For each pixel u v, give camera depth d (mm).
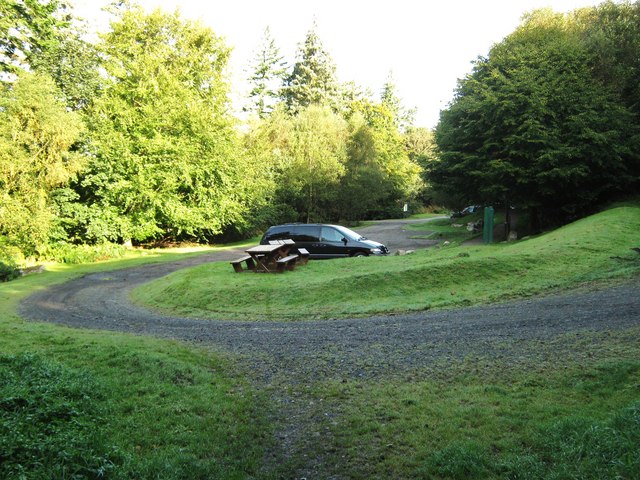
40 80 23125
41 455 3541
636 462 3342
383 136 62500
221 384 6191
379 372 6418
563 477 3416
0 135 21531
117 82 30406
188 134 31500
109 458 3838
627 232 16406
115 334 9367
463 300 10938
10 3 26188
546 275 12297
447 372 6176
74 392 5254
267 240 19672
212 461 4086
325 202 44812
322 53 69312
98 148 27047
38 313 12406
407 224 44344
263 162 39094
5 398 4539
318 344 8164
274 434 4766
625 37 25969
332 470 4020
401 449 4281
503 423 4559
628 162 23781
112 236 27891
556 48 24797
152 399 5477
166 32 33406
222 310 12188
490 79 24266
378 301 11633
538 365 6051
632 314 8070
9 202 21484
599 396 4926
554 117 22516
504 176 23938
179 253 28469
